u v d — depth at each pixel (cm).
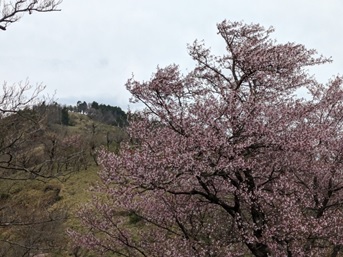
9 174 1441
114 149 3975
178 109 1180
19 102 1196
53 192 3503
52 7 1074
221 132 1102
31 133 1262
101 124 7662
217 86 1323
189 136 1105
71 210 2917
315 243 1317
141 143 1240
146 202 1299
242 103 1151
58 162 1438
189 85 1260
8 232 2023
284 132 1155
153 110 1216
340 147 1298
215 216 1393
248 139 1096
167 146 1105
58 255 2047
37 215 1909
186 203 1326
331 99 1461
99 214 1382
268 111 1162
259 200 1126
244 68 1242
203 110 1109
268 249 1124
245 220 1193
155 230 1408
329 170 1281
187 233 1277
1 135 1240
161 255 1232
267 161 1205
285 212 1106
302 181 1302
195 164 1052
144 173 1060
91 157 4069
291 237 1090
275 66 1232
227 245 1195
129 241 1305
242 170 1132
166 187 1109
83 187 3559
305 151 1144
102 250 1325
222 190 1200
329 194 1324
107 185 1202
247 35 1336
